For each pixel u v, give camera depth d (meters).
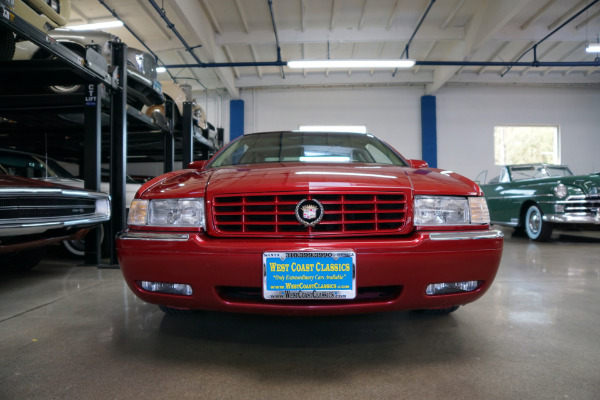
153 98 4.29
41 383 1.14
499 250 1.34
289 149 2.09
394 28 8.19
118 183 3.13
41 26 2.58
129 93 3.98
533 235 4.78
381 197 1.32
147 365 1.27
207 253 1.25
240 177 1.41
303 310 1.23
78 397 1.06
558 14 7.61
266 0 7.15
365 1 7.20
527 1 6.24
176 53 8.92
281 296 1.22
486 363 1.28
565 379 1.16
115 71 3.06
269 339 1.49
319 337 1.51
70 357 1.33
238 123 10.95
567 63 8.71
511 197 5.11
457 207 1.38
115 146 3.14
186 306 1.34
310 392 1.09
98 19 7.42
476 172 10.83
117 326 1.65
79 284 2.44
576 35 8.05
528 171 5.42
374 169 1.55
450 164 10.84
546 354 1.35
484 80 10.59
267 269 1.22
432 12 7.65
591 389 1.10
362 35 8.23
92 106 2.89
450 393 1.08
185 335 1.54
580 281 2.54
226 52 9.20
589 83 10.73
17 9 2.30
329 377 1.18
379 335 1.54
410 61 7.67
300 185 1.29
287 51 9.24
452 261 1.28
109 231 3.13
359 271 1.22
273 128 11.05
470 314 1.81
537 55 9.45
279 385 1.13
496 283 2.48
